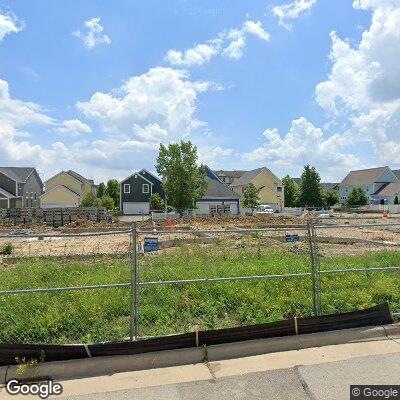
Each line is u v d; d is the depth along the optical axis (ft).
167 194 143.74
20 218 119.14
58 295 22.40
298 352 17.02
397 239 58.75
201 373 15.38
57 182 226.17
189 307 21.59
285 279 25.41
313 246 20.68
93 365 15.76
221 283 24.59
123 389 14.23
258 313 20.74
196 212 181.68
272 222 108.68
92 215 124.06
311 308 21.47
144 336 18.12
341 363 15.74
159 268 28.63
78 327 19.08
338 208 216.13
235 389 13.99
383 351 16.83
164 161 141.28
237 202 196.13
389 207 199.62
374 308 19.24
